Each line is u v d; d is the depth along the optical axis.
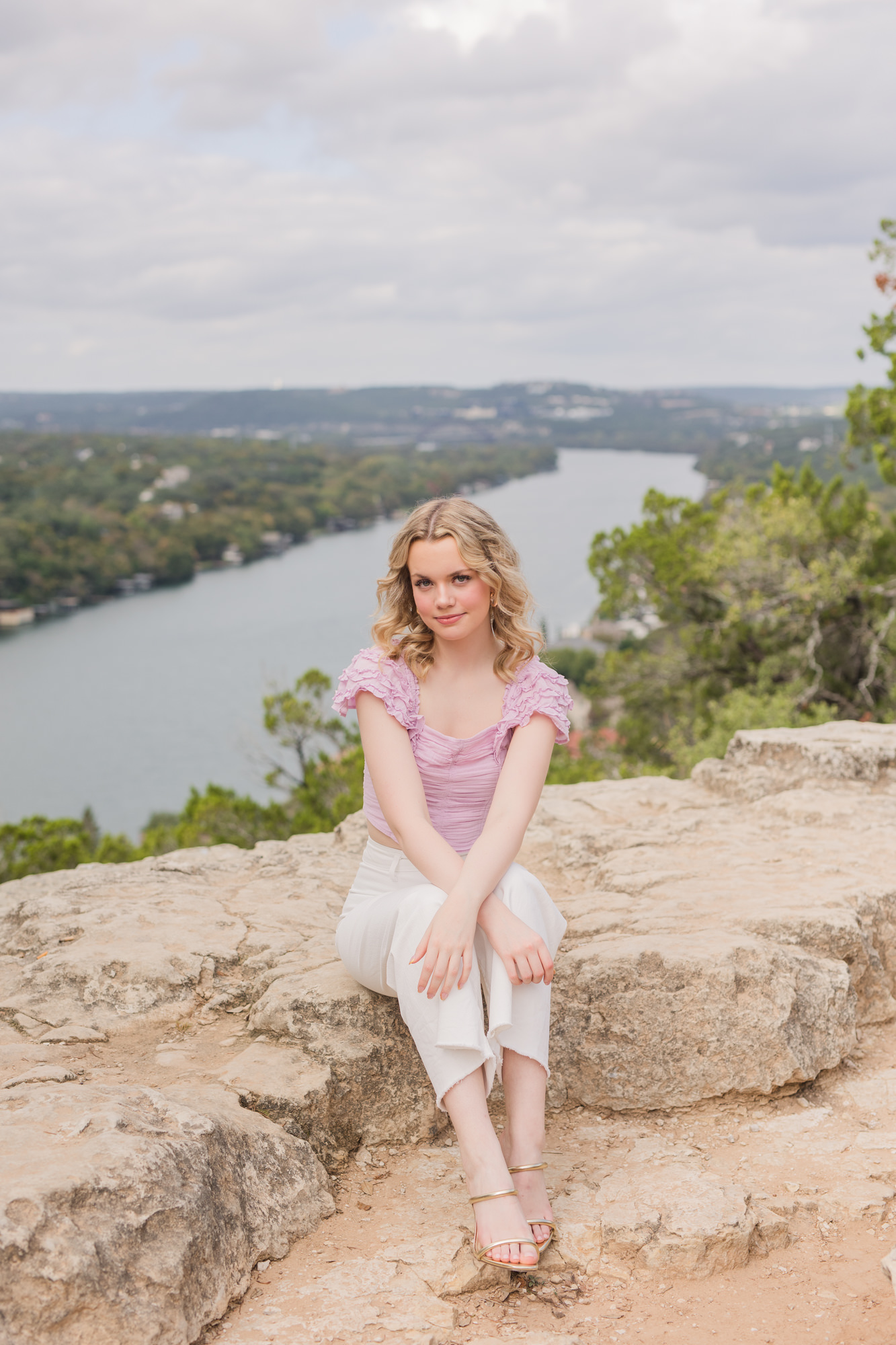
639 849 3.69
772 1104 2.51
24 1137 1.78
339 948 2.42
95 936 3.00
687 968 2.55
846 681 17.70
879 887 3.13
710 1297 1.83
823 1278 1.88
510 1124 2.02
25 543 138.38
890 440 15.30
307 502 199.12
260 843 4.22
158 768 71.81
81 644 111.38
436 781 2.34
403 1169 2.29
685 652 18.97
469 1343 1.67
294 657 96.00
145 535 154.12
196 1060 2.43
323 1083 2.29
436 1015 2.00
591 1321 1.75
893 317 14.47
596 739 20.62
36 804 64.12
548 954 2.03
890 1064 2.72
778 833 3.85
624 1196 2.06
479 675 2.37
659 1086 2.49
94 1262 1.56
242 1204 1.91
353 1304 1.76
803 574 16.48
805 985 2.63
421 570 2.24
